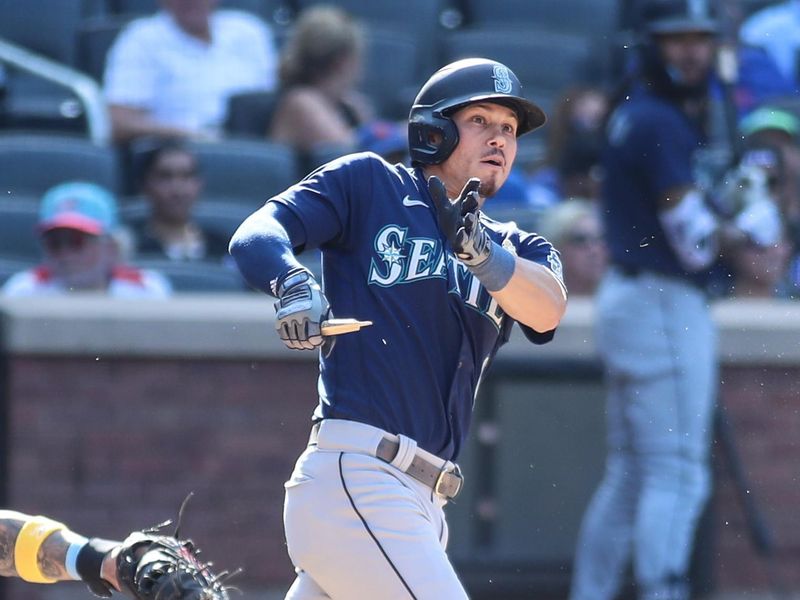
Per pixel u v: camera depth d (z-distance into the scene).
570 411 24.39
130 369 24.20
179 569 11.72
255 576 24.03
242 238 11.12
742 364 24.36
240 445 24.19
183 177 27.69
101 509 24.06
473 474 24.48
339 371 11.71
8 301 24.16
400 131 29.64
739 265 24.84
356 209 11.84
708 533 23.81
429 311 11.75
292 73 30.97
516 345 24.36
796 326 24.30
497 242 12.25
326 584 11.73
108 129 31.62
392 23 37.09
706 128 22.34
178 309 24.23
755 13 35.81
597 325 22.22
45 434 24.08
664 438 21.81
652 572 21.88
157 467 24.12
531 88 35.19
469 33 35.91
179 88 31.78
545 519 24.42
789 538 24.20
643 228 21.55
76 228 25.44
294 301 10.56
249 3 35.81
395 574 11.41
